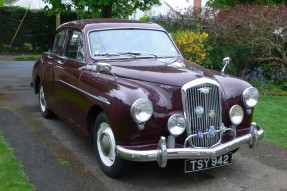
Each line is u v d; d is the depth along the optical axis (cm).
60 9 998
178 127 443
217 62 1057
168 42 613
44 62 719
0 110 805
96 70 508
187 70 495
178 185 474
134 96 435
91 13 1072
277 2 1312
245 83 513
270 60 1086
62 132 668
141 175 500
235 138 478
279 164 548
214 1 1329
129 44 577
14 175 477
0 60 1866
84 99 520
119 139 443
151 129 439
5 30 2162
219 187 471
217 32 1084
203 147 453
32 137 636
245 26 1057
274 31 1048
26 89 1038
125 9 1077
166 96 454
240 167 535
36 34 2206
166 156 427
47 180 475
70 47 611
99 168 516
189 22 1185
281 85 1070
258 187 474
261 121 758
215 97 465
